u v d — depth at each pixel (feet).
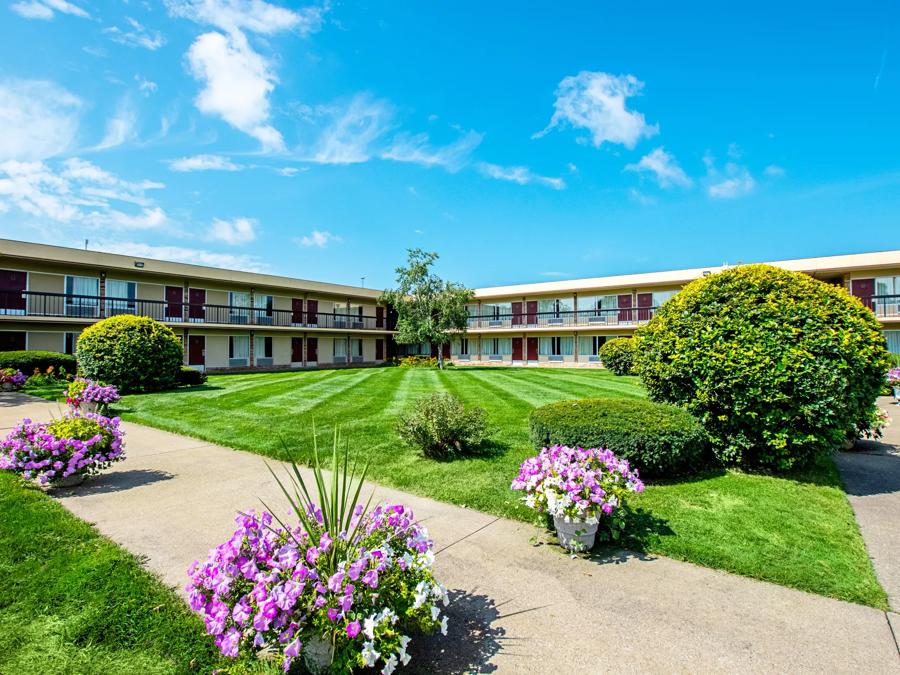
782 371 17.16
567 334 110.73
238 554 7.70
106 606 9.32
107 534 13.05
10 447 16.67
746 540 12.66
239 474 19.31
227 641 6.75
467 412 22.77
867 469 20.11
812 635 8.70
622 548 12.44
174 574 10.73
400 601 7.73
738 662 7.91
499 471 19.27
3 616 8.95
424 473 19.13
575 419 17.98
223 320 89.66
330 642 7.14
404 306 94.84
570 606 9.66
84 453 17.22
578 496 11.90
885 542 12.86
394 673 7.57
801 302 18.08
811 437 17.35
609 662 7.91
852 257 81.00
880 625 9.04
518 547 12.57
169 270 80.79
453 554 12.13
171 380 48.73
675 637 8.61
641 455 16.76
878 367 17.47
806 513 14.62
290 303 102.42
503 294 117.19
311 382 57.77
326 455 21.93
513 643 8.42
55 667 7.63
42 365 57.98
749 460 19.56
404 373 78.18
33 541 12.30
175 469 20.07
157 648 8.12
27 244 66.03
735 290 19.42
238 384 54.90
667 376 19.95
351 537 8.12
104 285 75.15
